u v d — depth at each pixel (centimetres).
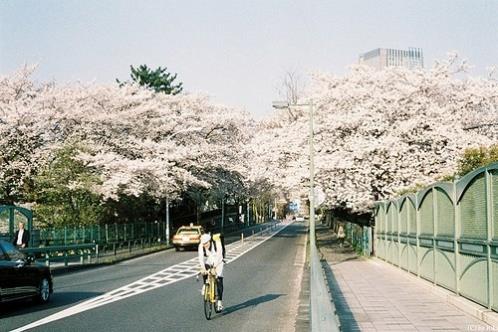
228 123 4738
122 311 1299
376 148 2948
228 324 1142
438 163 2997
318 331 486
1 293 1226
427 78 3148
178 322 1160
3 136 3497
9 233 2508
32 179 3641
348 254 3188
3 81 3816
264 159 3703
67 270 2388
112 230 3741
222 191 5400
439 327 1016
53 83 4225
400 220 2098
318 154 3253
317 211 9456
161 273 2284
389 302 1362
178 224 5750
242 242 4731
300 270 2405
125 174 3712
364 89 3212
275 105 2741
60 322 1146
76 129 3919
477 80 3247
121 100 4172
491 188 1045
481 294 1122
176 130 4453
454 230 1305
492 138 3206
